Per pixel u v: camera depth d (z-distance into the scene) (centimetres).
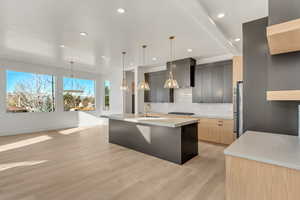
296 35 117
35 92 576
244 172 122
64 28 282
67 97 659
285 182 105
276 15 133
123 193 200
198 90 496
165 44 366
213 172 258
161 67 625
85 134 544
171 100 578
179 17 245
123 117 384
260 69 206
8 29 286
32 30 291
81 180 232
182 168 273
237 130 389
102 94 780
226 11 229
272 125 195
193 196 194
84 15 239
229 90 430
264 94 202
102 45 373
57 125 629
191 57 490
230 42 343
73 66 610
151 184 222
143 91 654
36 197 191
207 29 268
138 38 330
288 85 155
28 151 359
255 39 210
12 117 526
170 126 276
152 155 334
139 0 201
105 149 378
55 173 253
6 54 446
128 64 588
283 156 114
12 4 208
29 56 467
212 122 438
